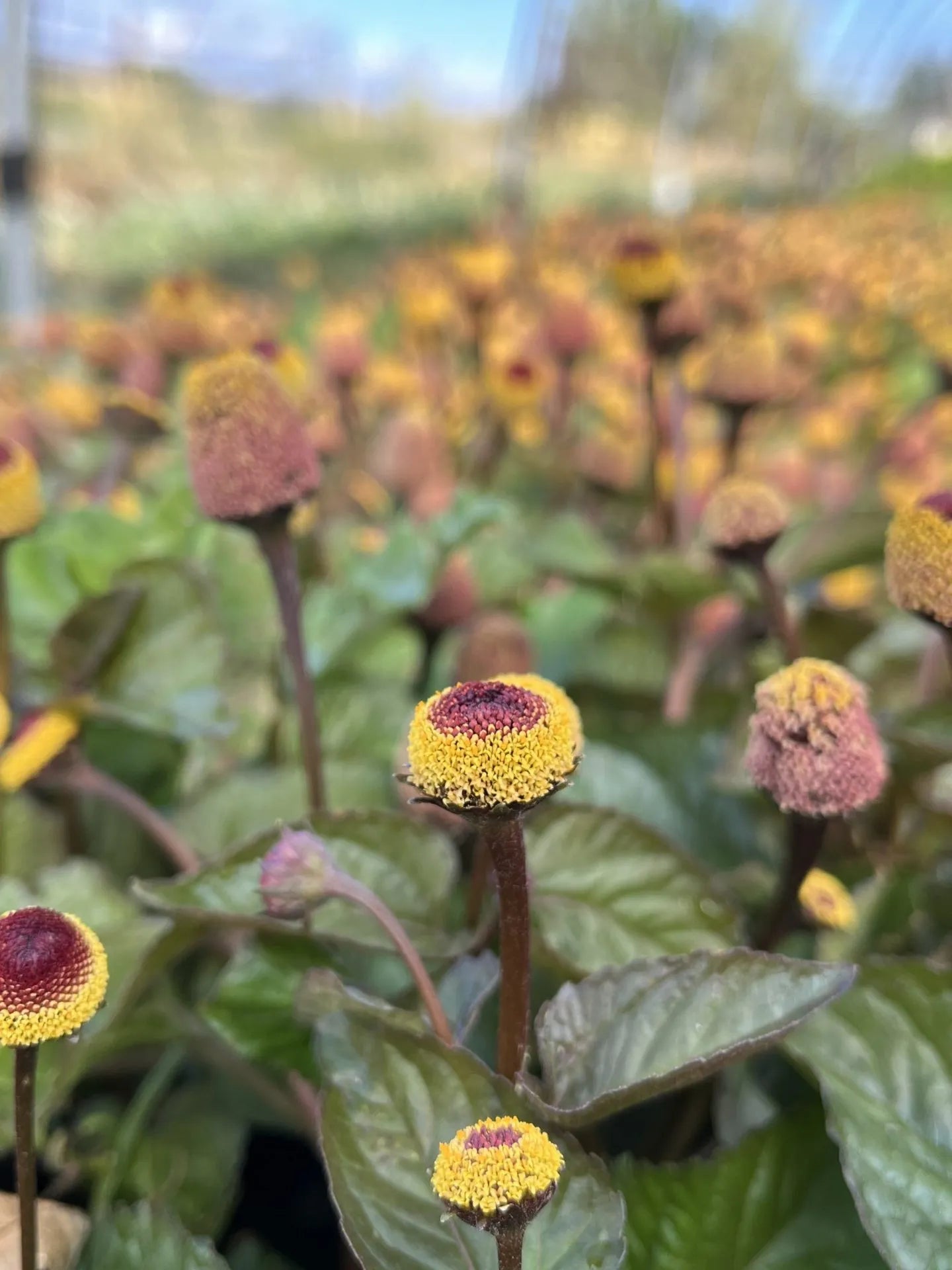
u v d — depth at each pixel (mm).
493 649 180
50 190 1617
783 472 317
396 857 148
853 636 218
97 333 363
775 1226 131
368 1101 114
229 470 155
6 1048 142
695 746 207
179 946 150
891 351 506
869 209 994
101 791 177
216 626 183
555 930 144
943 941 180
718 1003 114
